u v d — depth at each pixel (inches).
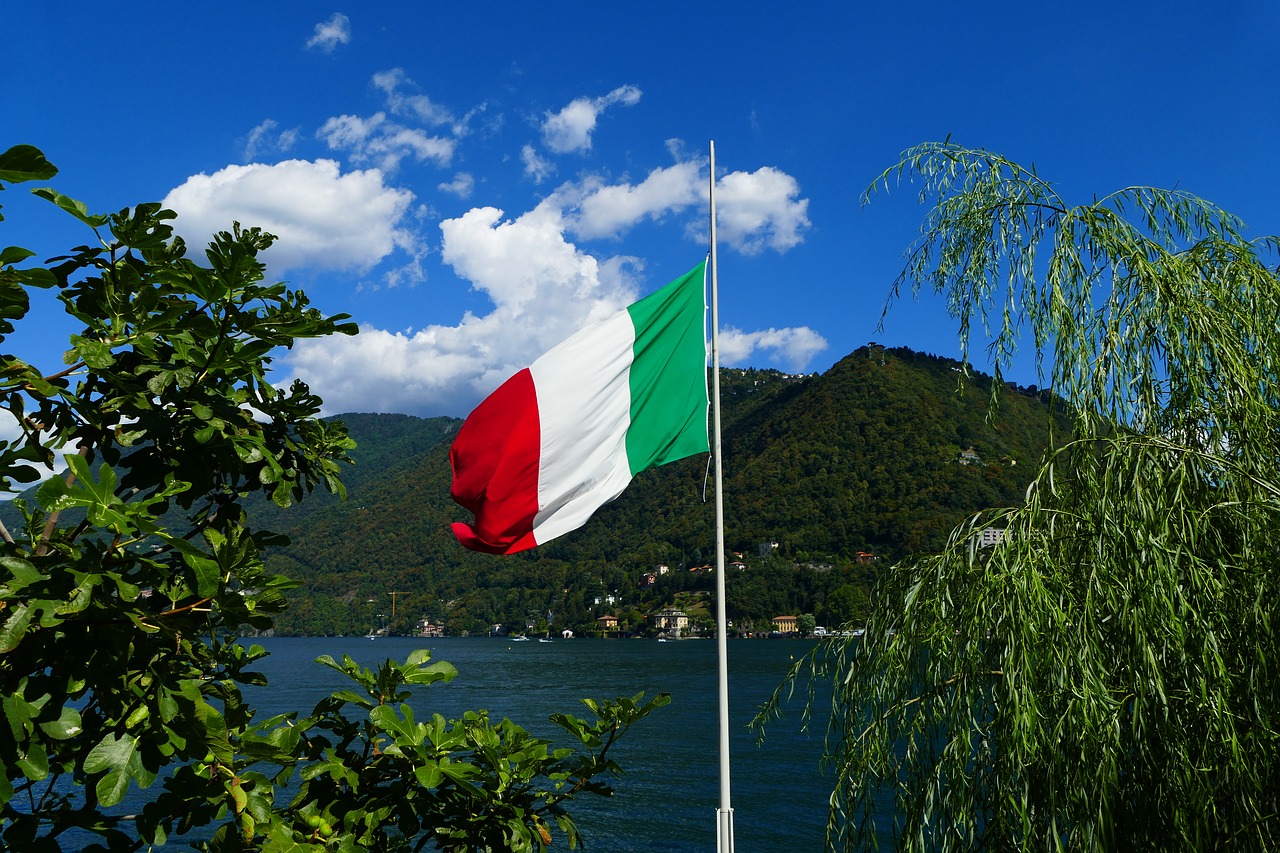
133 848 93.5
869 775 169.8
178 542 82.8
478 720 140.3
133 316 103.9
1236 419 153.9
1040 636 144.3
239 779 98.0
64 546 84.6
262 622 92.3
